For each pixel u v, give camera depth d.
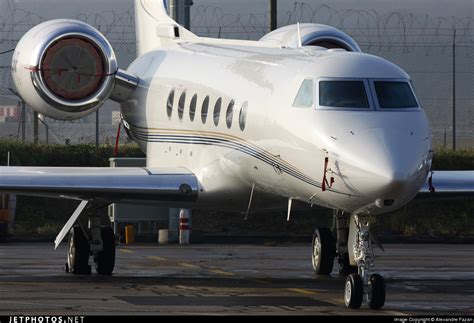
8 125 152.00
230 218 113.62
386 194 50.44
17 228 110.12
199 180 66.88
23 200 115.75
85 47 74.62
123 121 85.19
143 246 95.19
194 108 69.88
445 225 113.12
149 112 79.00
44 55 73.56
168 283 62.72
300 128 54.94
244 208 67.00
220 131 65.06
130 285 61.38
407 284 63.72
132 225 103.81
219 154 65.06
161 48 83.44
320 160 53.06
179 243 99.12
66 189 63.19
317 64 57.06
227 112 64.25
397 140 51.78
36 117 129.38
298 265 76.19
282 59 62.12
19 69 74.44
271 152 58.19
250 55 67.38
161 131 76.38
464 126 142.25
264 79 61.25
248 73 64.25
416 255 85.62
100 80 75.00
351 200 52.12
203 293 57.44
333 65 56.41
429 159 52.81
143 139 80.88
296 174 55.81
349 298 51.75
